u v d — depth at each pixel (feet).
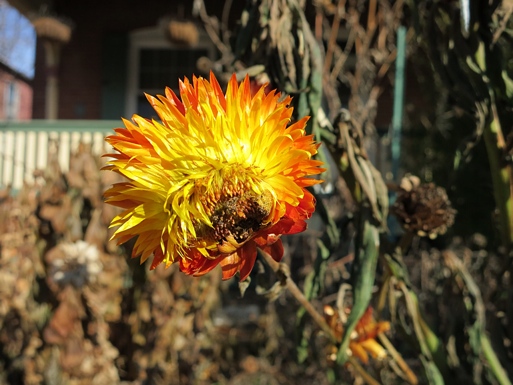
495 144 4.49
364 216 4.16
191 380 11.51
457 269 4.83
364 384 6.39
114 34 31.89
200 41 31.65
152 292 10.65
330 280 11.93
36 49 32.89
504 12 4.25
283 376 12.63
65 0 32.07
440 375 4.62
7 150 24.89
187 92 3.27
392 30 16.66
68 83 32.19
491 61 4.41
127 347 11.02
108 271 9.95
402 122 18.42
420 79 17.99
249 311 16.65
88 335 9.77
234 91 3.23
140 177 3.23
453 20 4.34
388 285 4.73
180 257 3.28
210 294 11.84
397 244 4.44
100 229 10.25
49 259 9.61
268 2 4.17
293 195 2.99
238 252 3.11
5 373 10.38
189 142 3.16
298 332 4.83
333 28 15.44
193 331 11.59
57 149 10.98
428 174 16.75
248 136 3.20
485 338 4.84
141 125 3.22
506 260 4.64
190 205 3.17
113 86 31.89
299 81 4.13
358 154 4.20
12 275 10.39
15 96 76.48
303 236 14.15
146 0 31.96
